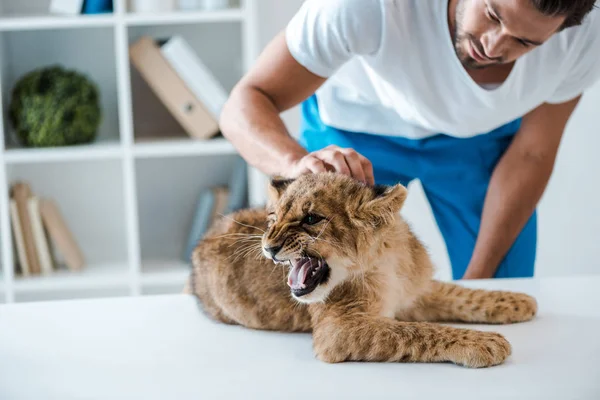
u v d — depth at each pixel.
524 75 1.51
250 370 1.12
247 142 1.49
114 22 2.64
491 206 1.82
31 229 2.78
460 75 1.48
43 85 2.73
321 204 1.20
